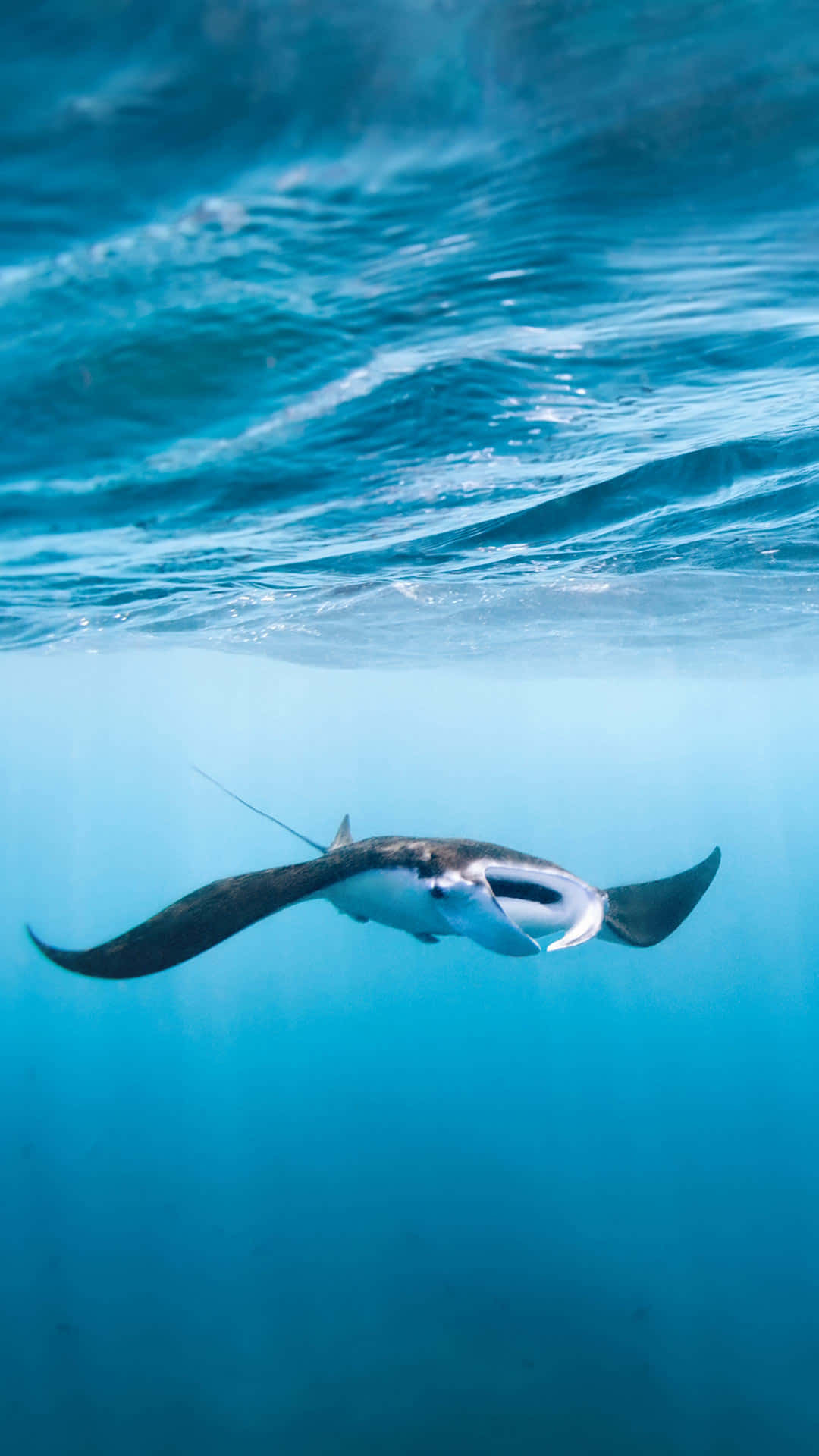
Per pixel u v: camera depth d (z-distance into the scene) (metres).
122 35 2.72
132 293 4.25
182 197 3.57
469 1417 8.54
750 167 3.72
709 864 5.46
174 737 62.06
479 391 5.86
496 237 4.16
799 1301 11.10
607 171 3.69
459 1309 10.77
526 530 9.45
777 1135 19.30
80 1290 11.60
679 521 9.61
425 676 28.94
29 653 19.91
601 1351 9.77
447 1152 17.50
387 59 2.93
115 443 5.90
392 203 3.79
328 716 49.47
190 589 11.82
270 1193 15.31
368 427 6.19
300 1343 10.07
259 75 2.95
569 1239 13.05
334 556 10.05
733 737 65.88
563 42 2.97
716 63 3.11
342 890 4.16
